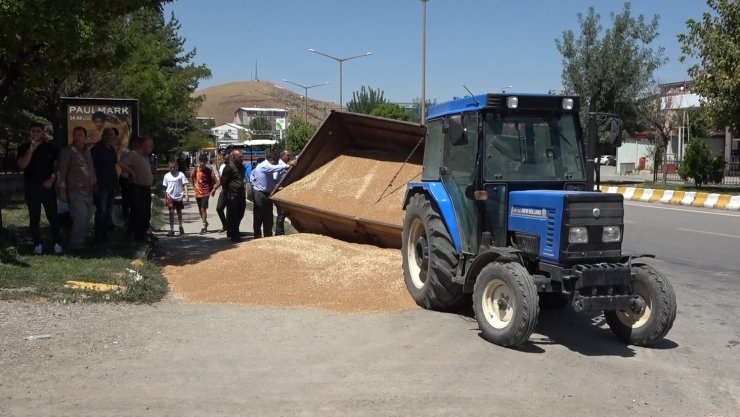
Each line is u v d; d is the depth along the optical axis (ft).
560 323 25.75
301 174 48.11
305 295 28.78
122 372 18.92
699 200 79.92
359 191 42.52
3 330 21.84
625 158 171.12
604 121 109.09
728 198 76.13
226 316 25.11
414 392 17.94
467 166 25.22
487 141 24.34
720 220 62.95
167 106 88.79
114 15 37.27
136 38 74.54
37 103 71.31
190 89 120.78
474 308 22.99
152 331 22.84
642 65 115.34
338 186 44.42
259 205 47.91
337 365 19.93
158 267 34.24
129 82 73.36
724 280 34.32
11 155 89.71
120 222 49.83
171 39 112.27
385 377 19.01
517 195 23.56
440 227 26.03
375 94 200.03
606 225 21.61
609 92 113.91
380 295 28.89
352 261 34.71
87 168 35.58
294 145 157.38
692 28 85.20
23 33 30.37
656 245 46.34
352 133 47.01
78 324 23.08
